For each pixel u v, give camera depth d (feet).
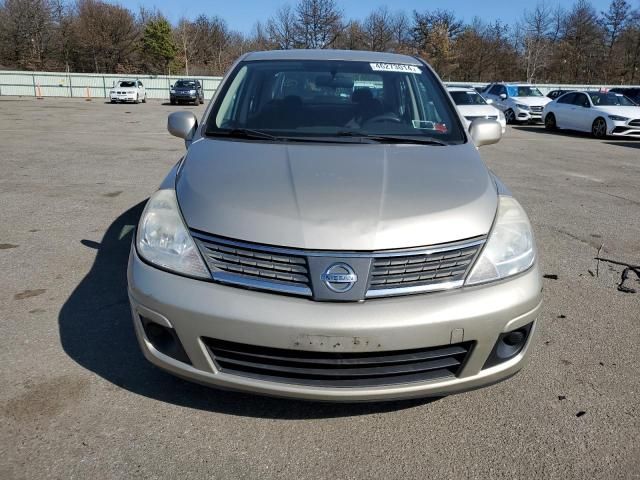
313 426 7.95
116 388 8.69
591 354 10.21
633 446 7.70
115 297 12.06
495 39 193.67
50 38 204.95
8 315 11.08
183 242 7.53
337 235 7.12
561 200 23.47
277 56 12.52
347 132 10.37
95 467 7.03
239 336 6.99
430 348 7.18
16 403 8.23
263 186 7.94
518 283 7.58
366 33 193.67
